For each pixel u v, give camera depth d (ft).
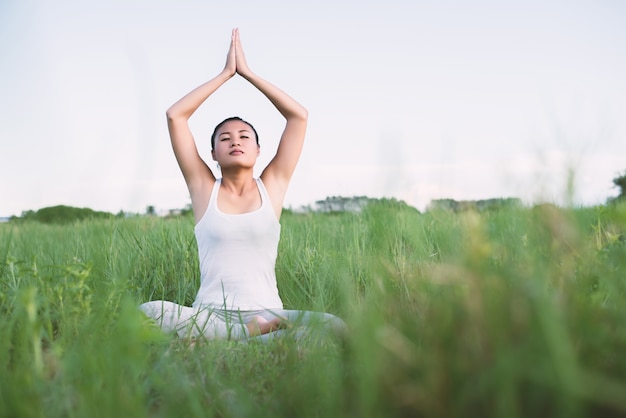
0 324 8.84
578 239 5.95
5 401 6.00
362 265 11.03
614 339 5.44
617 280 6.73
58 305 9.98
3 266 13.17
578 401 4.78
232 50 15.29
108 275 11.00
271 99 15.24
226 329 12.85
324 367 7.07
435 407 5.14
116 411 5.78
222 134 14.74
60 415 6.37
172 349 9.96
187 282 17.02
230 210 14.64
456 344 5.24
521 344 4.91
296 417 6.42
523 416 4.98
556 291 5.76
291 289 14.89
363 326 5.52
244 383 8.16
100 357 6.56
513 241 6.04
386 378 5.36
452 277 5.63
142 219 18.76
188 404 6.75
